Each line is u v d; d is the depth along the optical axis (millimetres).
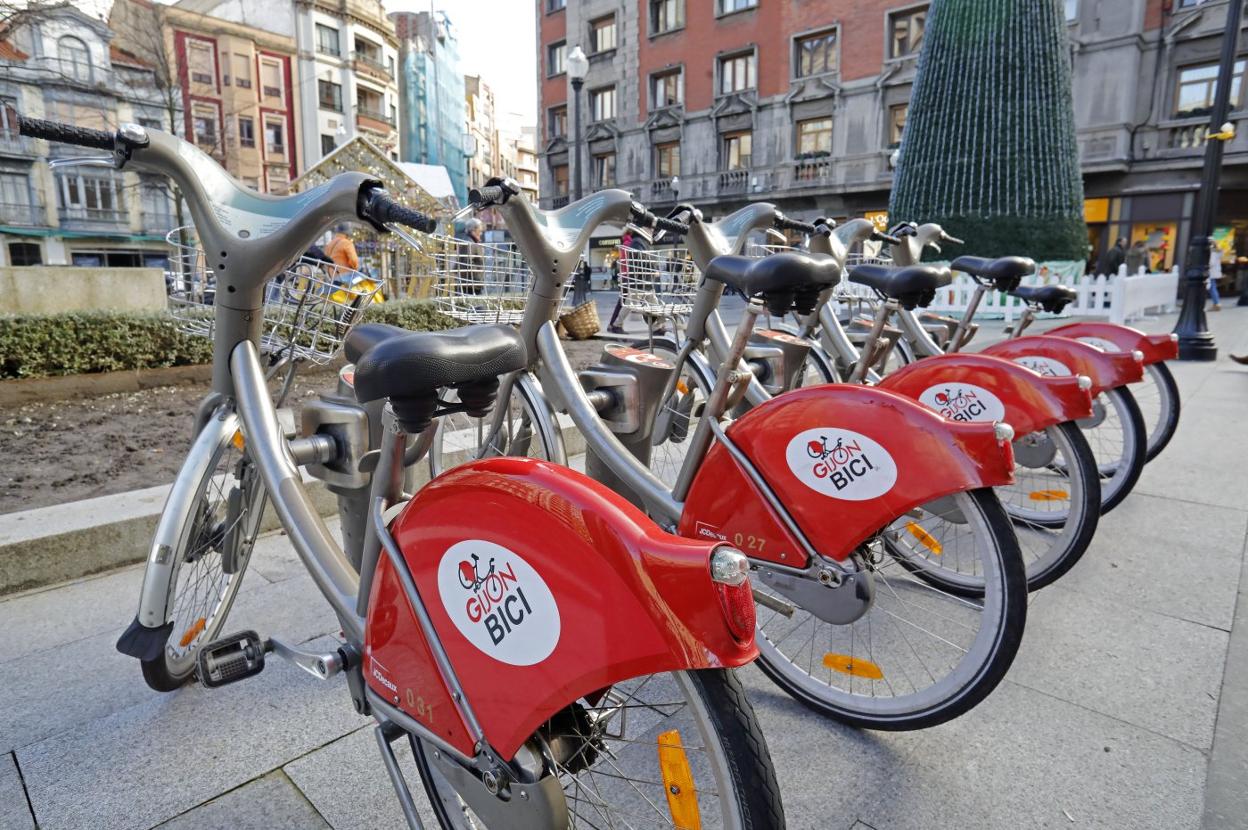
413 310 7215
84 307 7094
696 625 945
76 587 2559
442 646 1144
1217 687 1979
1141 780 1638
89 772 1656
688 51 26609
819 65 23906
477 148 74250
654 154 28391
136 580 2627
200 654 1542
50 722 1832
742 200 26141
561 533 1023
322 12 37656
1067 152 11703
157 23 24750
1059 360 3111
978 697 1699
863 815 1553
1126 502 3410
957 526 2439
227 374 1805
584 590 999
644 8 27531
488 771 1093
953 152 12039
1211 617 2355
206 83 33531
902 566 2537
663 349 3537
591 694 1246
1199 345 7750
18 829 1485
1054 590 2561
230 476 2225
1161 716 1862
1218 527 3094
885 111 22656
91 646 2186
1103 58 18891
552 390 2555
